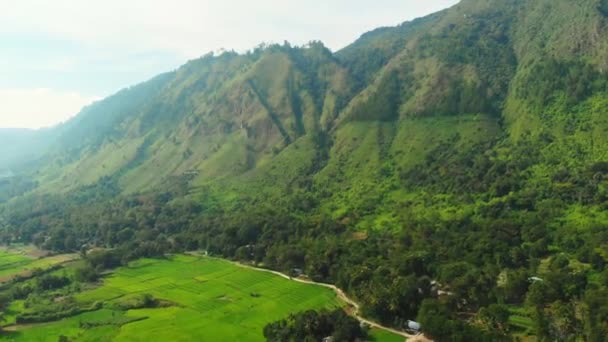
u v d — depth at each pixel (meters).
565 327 138.38
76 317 183.50
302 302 190.50
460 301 165.75
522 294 168.62
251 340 156.12
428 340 150.25
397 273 188.25
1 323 177.12
